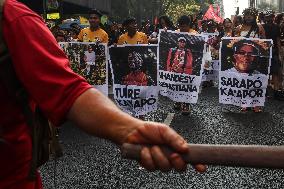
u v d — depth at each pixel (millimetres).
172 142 1029
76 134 6766
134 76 7441
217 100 10609
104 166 5141
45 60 1188
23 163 1337
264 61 8430
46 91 1175
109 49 7449
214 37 12195
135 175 4809
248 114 8586
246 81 8461
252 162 1027
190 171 4883
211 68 12133
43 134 1385
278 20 12695
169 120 8031
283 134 6820
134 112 7543
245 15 8680
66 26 18312
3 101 1271
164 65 8484
